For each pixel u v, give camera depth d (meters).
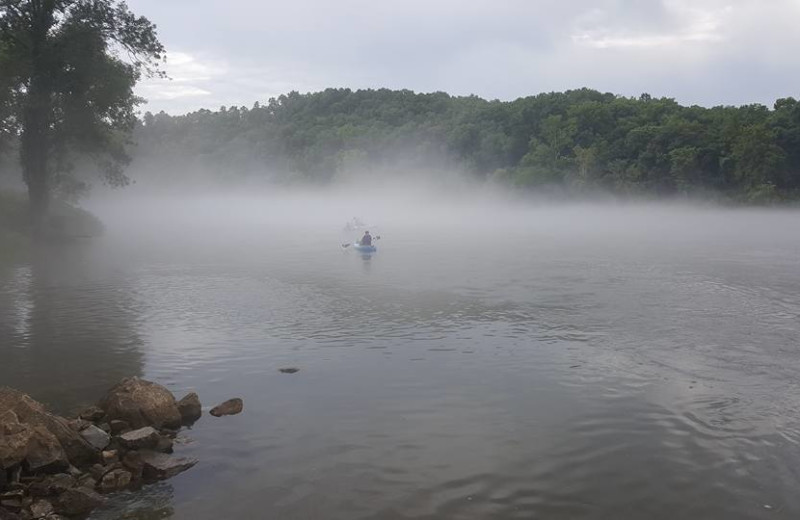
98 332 15.92
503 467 8.30
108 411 9.62
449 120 141.12
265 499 7.45
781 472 8.17
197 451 8.76
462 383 11.73
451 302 20.22
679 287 23.48
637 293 22.08
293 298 21.05
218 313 18.41
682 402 10.73
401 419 9.95
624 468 8.27
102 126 42.19
